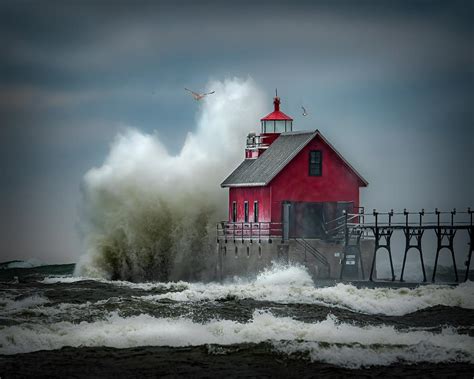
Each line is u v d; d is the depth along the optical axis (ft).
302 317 460.14
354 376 360.07
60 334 408.67
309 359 378.94
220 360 378.32
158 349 391.45
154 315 457.27
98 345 396.16
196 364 374.02
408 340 402.93
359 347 392.06
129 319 441.27
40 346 393.09
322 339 404.57
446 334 419.33
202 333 412.77
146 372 364.79
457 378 357.00
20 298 528.22
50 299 522.88
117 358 379.55
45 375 359.46
